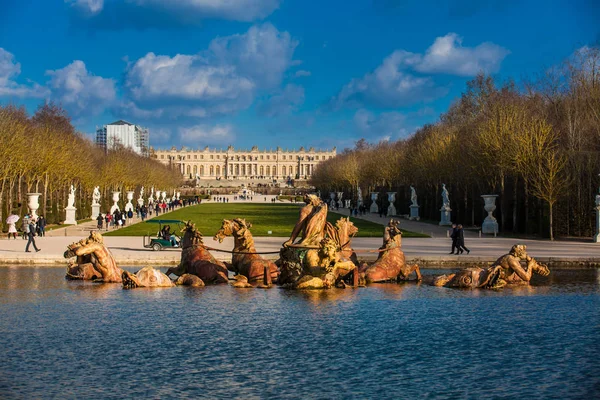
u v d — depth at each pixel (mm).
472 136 96312
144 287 32562
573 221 75938
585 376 18484
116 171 147875
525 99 104188
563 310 27328
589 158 75438
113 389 17266
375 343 21812
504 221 83062
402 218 127250
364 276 34031
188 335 22750
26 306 27750
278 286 32875
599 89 90125
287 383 17781
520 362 19766
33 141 96875
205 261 34375
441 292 31688
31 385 17531
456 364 19547
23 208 92000
